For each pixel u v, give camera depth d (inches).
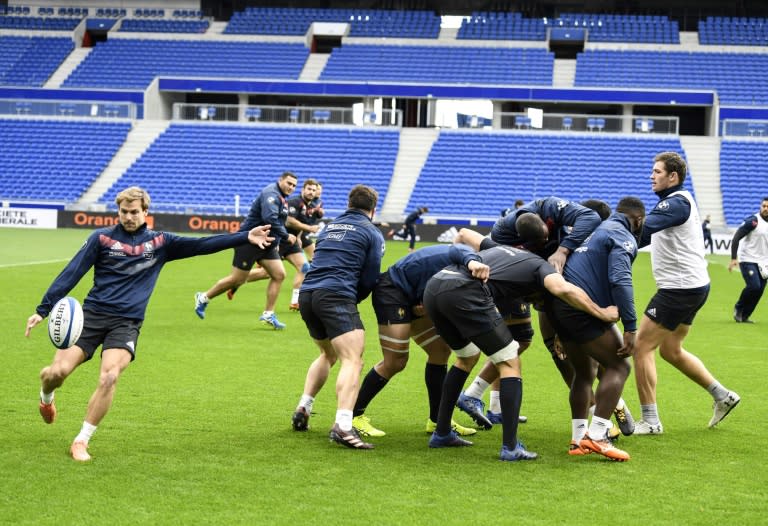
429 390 271.0
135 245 241.9
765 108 1555.1
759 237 557.0
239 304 604.1
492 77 1716.3
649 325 274.7
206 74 1781.5
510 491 211.3
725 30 1788.9
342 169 1574.8
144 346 420.8
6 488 203.8
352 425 259.4
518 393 240.7
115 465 224.8
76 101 1695.4
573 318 244.5
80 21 1921.8
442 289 241.6
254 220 494.6
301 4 2017.7
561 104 1790.1
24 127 1679.4
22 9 1996.8
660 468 234.8
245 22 1892.2
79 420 271.7
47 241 1160.2
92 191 1565.0
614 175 1520.7
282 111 1670.8
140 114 1718.8
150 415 282.4
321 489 209.3
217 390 324.8
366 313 585.3
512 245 272.7
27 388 316.5
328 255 261.7
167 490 205.5
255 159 1604.3
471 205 1487.5
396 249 1207.6
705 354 436.5
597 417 243.0
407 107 1775.3
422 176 1541.6
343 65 1769.2
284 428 271.0
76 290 650.8
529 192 1508.4
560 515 193.8
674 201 268.7
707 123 1680.6
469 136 1615.4
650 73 1699.1
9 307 542.6
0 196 1565.0
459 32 1828.2
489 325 238.7
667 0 1894.7
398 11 1914.4
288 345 434.3
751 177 1482.5
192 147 1633.9
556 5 1956.2
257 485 211.2
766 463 241.1
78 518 185.2
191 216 1434.5
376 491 208.7
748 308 565.9
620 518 192.7
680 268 271.4
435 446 254.2
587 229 257.9
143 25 1914.4
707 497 209.0
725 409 280.7
